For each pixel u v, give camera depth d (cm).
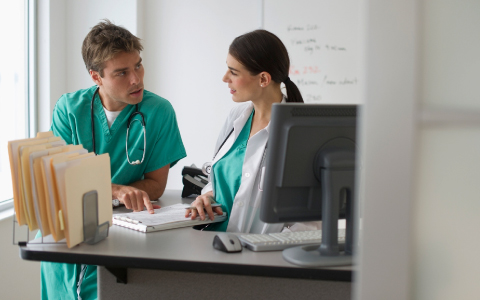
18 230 245
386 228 61
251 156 159
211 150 318
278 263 107
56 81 293
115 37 171
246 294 127
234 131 168
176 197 199
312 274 104
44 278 177
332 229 110
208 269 107
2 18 261
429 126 59
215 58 313
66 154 120
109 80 173
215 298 129
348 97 300
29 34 278
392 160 60
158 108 189
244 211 155
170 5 314
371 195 61
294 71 303
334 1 297
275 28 304
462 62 59
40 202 114
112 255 111
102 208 127
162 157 194
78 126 185
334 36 299
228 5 309
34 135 283
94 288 168
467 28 59
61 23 297
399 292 61
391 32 59
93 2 300
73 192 114
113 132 186
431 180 60
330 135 111
